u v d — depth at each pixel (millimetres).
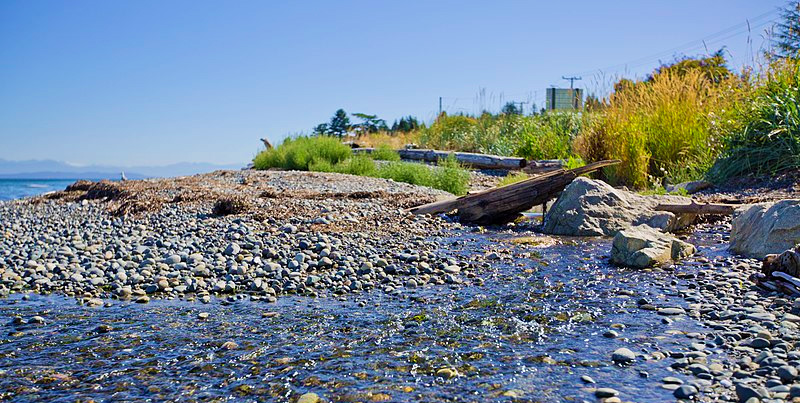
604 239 6125
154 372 2721
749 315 3121
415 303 3867
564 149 13852
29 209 10391
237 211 7828
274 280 4621
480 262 5113
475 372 2582
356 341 3086
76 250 5996
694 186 8477
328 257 5371
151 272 4961
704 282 4012
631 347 2814
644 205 6719
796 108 8047
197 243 6000
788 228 4551
